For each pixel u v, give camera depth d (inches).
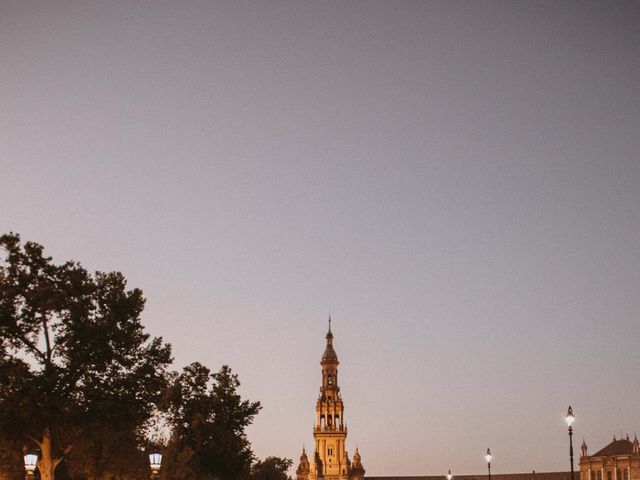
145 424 3427.7
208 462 3828.7
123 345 3034.0
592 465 7824.8
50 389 2837.1
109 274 3129.9
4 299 2859.3
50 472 2901.1
